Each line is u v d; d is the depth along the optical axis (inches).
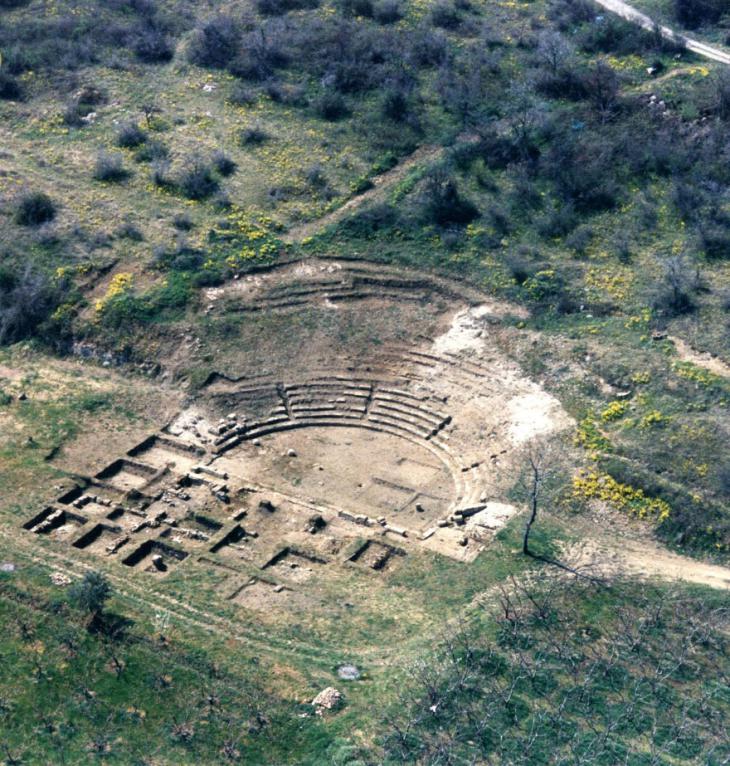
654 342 2610.7
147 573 2161.7
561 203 3009.4
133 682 1889.8
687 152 3073.3
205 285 2901.1
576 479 2336.4
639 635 1958.7
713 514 2214.6
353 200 3120.1
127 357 2787.9
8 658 1937.7
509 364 2659.9
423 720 1806.1
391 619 2053.4
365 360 2733.8
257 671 1904.5
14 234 3024.1
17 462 2461.9
